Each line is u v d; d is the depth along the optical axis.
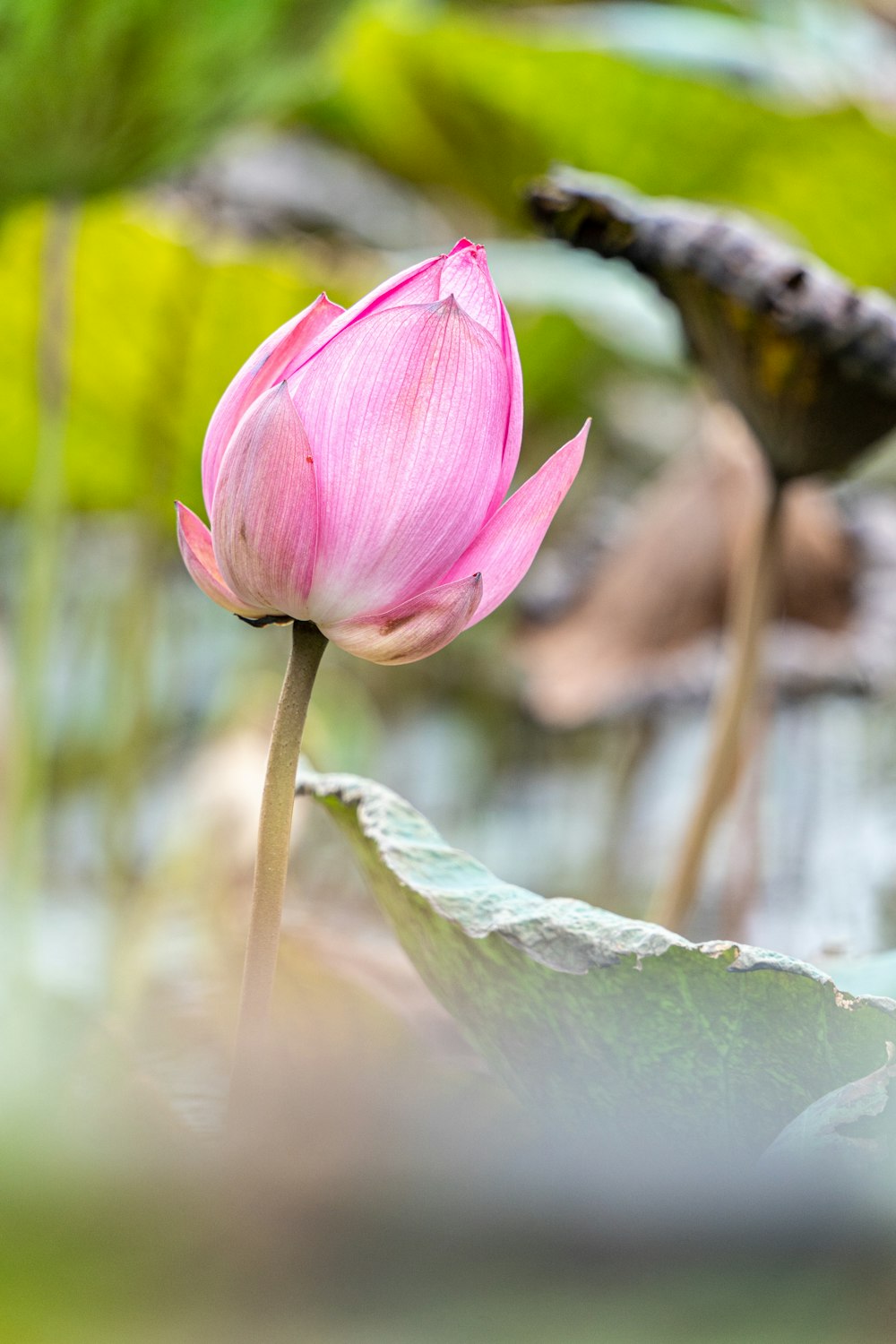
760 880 2.92
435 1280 0.94
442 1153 1.18
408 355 1.39
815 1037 1.41
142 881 3.16
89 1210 0.83
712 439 3.81
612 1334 1.01
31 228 2.98
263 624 1.42
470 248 1.42
